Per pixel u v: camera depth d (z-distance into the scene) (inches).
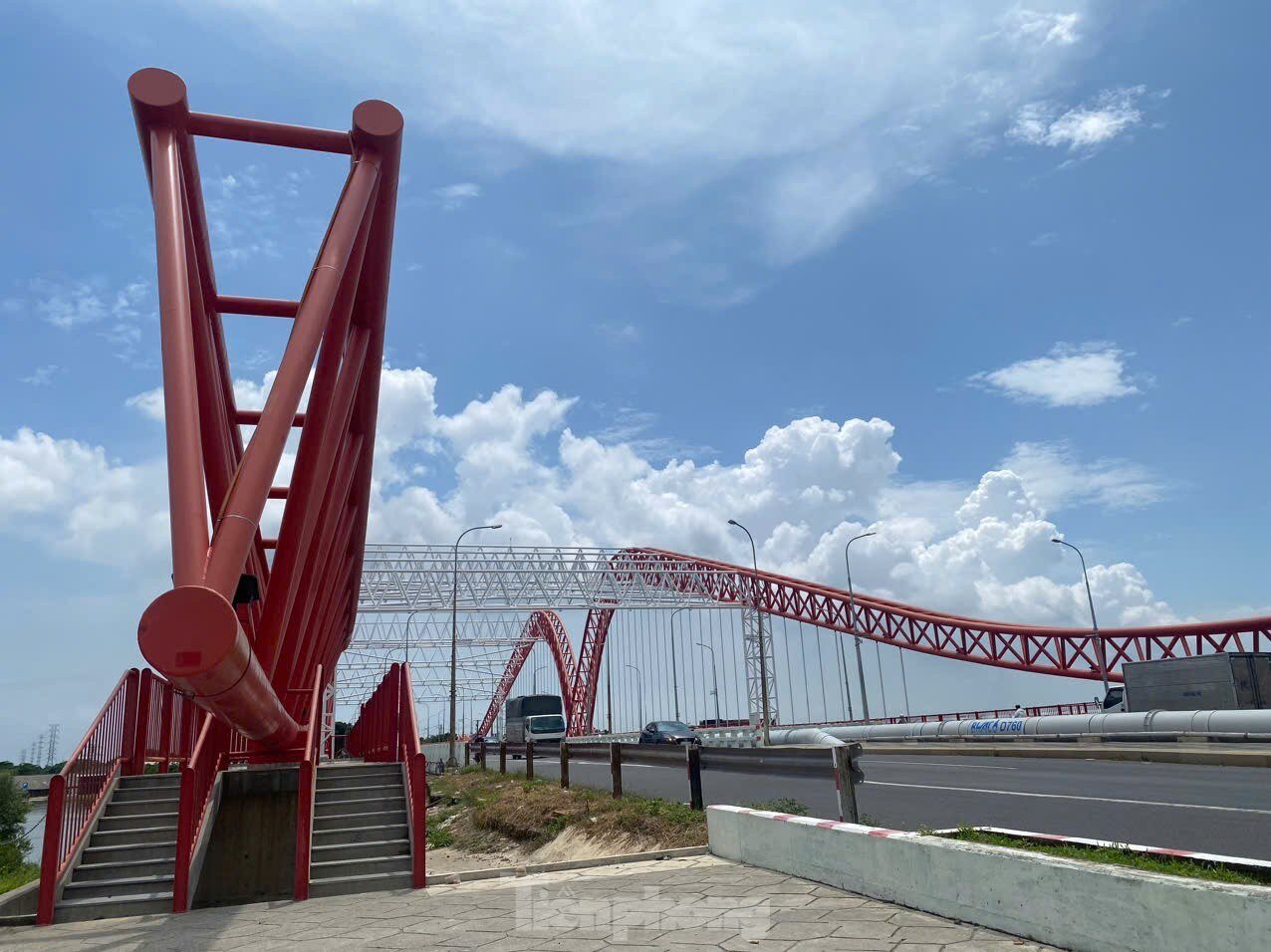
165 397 328.2
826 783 666.2
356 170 445.1
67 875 375.9
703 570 2588.6
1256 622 2314.2
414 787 387.5
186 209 463.2
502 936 244.5
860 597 3166.8
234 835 469.4
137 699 543.8
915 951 196.4
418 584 2234.3
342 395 512.4
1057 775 682.8
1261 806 447.2
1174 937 167.9
